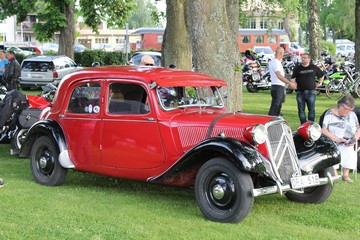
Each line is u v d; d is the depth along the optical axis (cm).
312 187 727
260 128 630
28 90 2455
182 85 713
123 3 3206
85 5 3170
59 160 775
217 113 724
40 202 705
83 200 721
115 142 727
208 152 640
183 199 741
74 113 770
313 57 2831
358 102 2086
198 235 590
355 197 768
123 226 613
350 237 598
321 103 2027
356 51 2238
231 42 1048
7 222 621
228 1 1222
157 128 694
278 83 1262
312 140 705
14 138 1016
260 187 662
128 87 721
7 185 796
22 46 5366
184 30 1580
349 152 850
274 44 6003
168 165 690
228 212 630
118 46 6294
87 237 576
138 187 808
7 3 3014
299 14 3212
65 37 3038
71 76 782
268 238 586
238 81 1052
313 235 600
